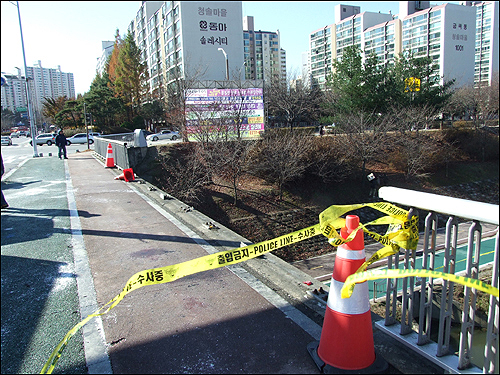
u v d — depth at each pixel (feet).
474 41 293.43
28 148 120.67
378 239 8.76
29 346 9.84
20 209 26.68
